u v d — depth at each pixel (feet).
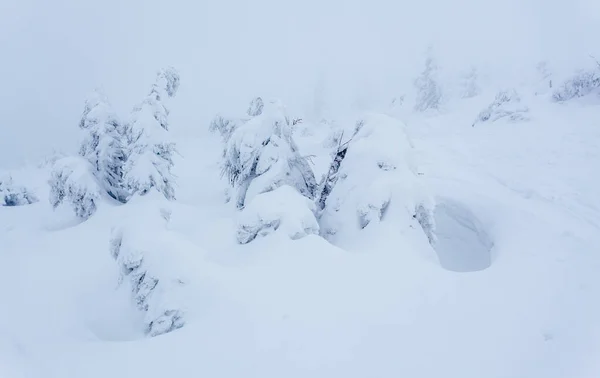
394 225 27.86
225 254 27.86
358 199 31.12
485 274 21.95
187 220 46.68
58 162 51.70
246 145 37.29
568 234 27.84
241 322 17.72
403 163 32.14
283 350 15.46
